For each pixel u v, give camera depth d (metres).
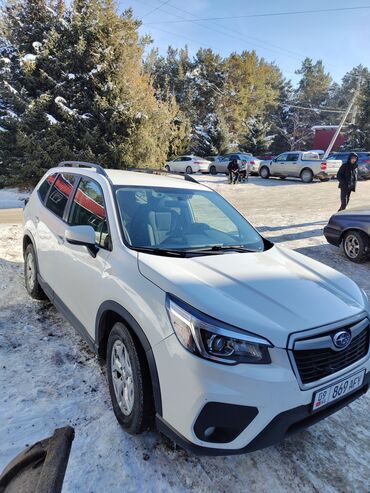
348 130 50.34
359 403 3.29
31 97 20.30
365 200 16.47
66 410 2.83
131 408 2.53
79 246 3.30
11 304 4.56
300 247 8.44
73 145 20.09
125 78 20.31
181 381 2.13
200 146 41.06
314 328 2.29
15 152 20.62
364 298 2.89
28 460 1.41
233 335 2.13
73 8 20.47
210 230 3.52
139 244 2.97
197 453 2.11
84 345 3.75
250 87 53.59
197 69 51.06
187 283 2.41
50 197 4.41
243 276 2.69
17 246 7.20
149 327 2.33
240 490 2.31
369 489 2.39
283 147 66.19
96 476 2.30
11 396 2.93
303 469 2.50
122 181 3.56
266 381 2.08
